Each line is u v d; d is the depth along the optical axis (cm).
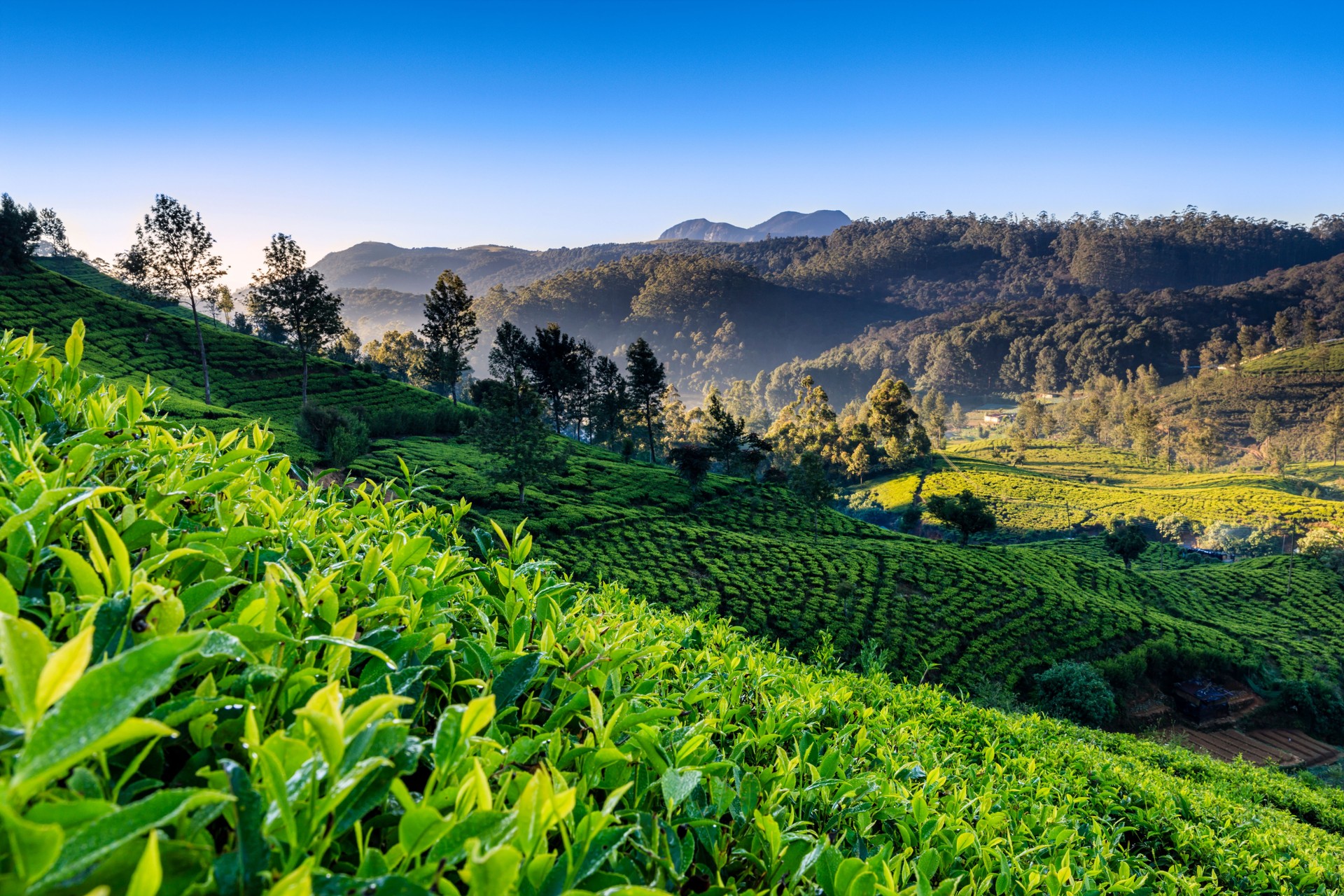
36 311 7981
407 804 131
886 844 236
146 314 8944
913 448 14650
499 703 202
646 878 175
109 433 263
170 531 196
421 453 6669
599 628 306
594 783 180
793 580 4844
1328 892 783
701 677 355
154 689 91
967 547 6475
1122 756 1816
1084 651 4638
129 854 96
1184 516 10938
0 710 109
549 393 10375
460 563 274
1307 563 7238
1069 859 366
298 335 7962
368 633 190
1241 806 1191
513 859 106
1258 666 4909
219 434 5028
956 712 818
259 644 149
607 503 6159
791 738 322
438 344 10800
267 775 114
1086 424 19875
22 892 78
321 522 296
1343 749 4356
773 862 198
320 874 115
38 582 163
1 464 191
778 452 14112
